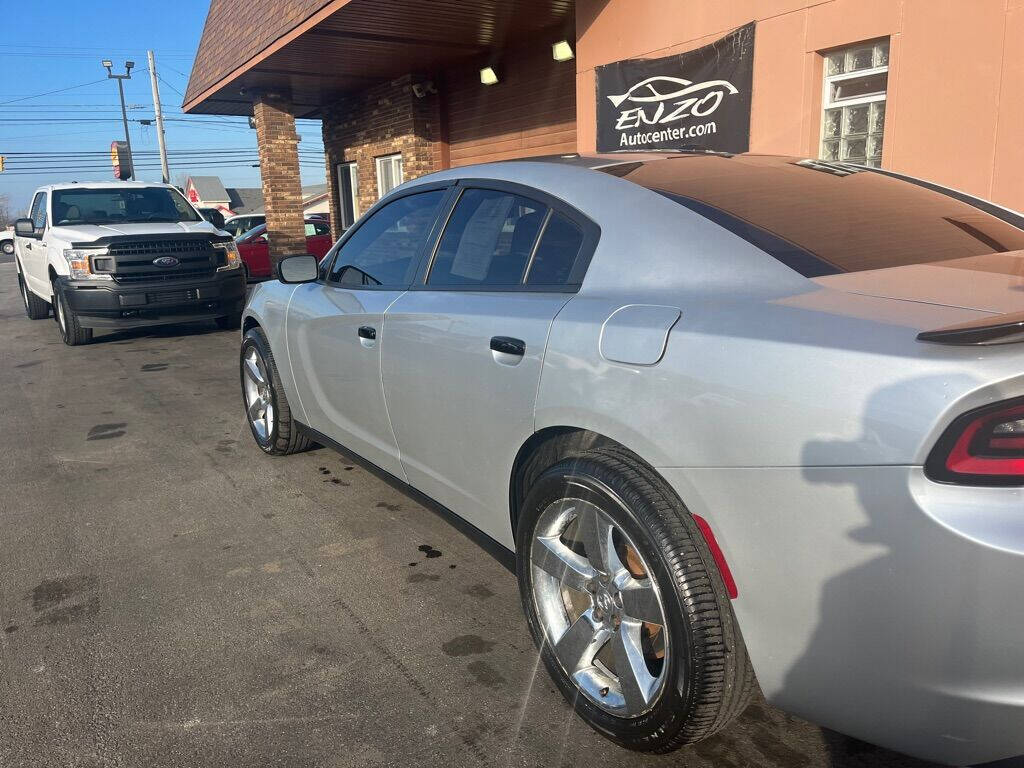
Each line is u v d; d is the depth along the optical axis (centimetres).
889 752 217
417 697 247
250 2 1200
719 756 217
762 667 179
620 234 230
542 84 1070
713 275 204
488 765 216
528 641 277
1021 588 138
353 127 1548
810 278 194
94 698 251
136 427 575
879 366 153
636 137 770
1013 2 483
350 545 361
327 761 220
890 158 563
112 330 1084
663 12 718
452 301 280
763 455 168
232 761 221
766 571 172
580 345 215
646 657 217
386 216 358
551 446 237
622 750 221
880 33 555
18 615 305
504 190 284
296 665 266
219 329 1070
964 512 142
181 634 288
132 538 375
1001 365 141
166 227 968
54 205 1013
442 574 330
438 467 295
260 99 1430
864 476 152
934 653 149
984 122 507
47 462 497
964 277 191
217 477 458
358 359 339
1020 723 144
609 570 212
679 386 186
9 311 1409
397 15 925
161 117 3709
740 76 657
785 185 253
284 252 1490
